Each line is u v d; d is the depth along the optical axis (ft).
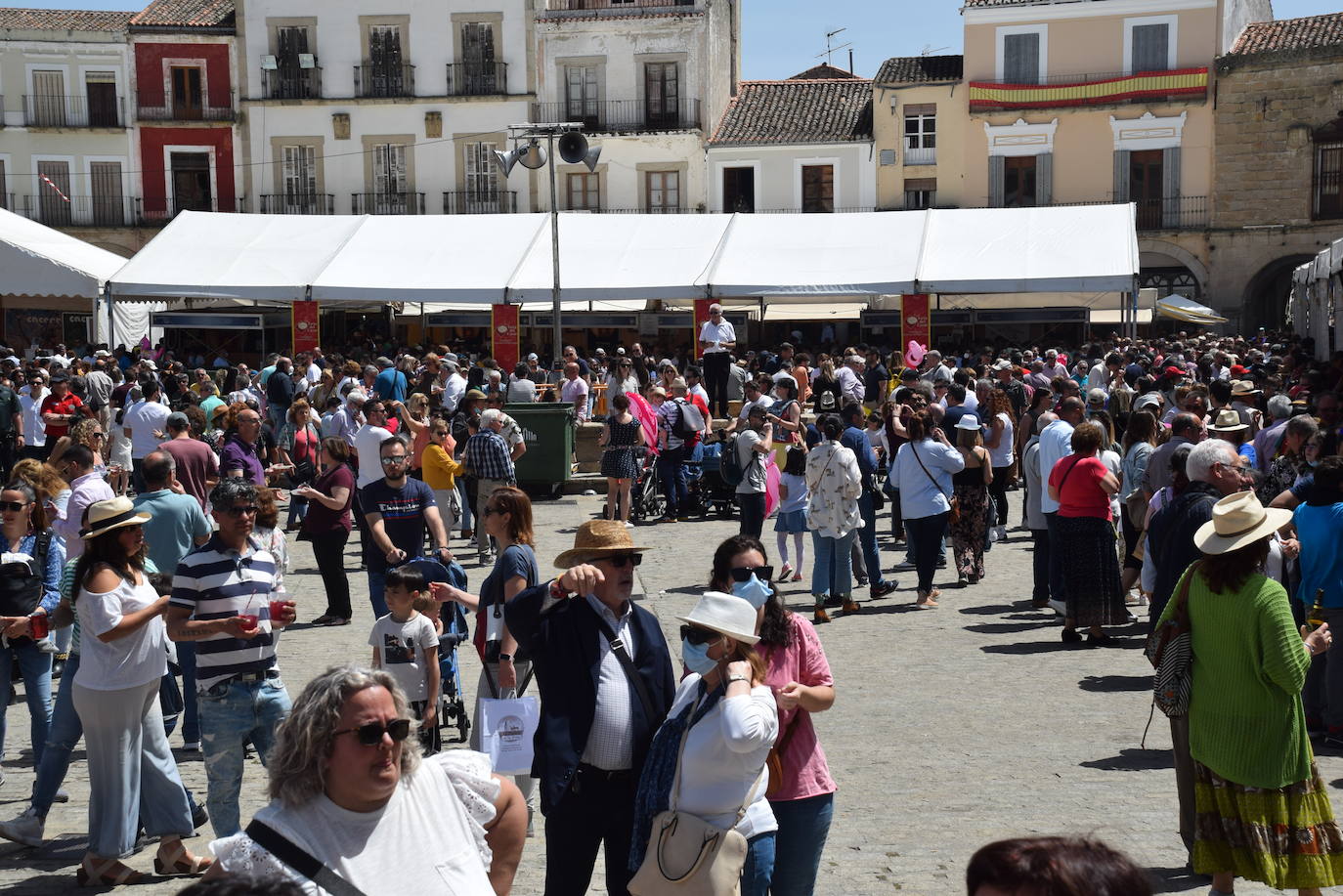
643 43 154.30
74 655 23.12
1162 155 146.20
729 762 14.52
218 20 159.02
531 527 24.12
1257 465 38.01
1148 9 145.07
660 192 155.94
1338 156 140.36
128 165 157.69
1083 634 37.17
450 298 96.43
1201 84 142.92
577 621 16.52
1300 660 17.40
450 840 11.25
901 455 41.65
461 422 58.34
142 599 21.25
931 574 41.45
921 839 21.83
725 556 16.40
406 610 25.50
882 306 122.93
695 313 98.53
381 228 104.06
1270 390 62.49
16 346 125.39
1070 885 6.89
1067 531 35.55
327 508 40.47
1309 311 110.11
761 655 16.16
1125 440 38.45
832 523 39.73
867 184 152.87
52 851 22.80
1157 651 18.93
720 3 162.50
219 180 158.51
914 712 29.94
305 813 10.81
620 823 16.43
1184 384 50.75
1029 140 148.66
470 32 156.35
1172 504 25.45
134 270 98.53
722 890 14.32
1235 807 17.81
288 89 157.58
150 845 23.17
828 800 16.40
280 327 128.16
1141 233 146.92
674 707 15.24
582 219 104.83
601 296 95.91
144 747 21.47
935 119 151.23
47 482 32.53
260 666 21.21
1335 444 32.60
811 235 100.12
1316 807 17.78
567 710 16.30
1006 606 41.29
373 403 40.98
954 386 51.26
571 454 68.95
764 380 62.59
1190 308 132.05
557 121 156.35
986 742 27.50
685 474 61.98
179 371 88.43
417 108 156.97
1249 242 144.25
